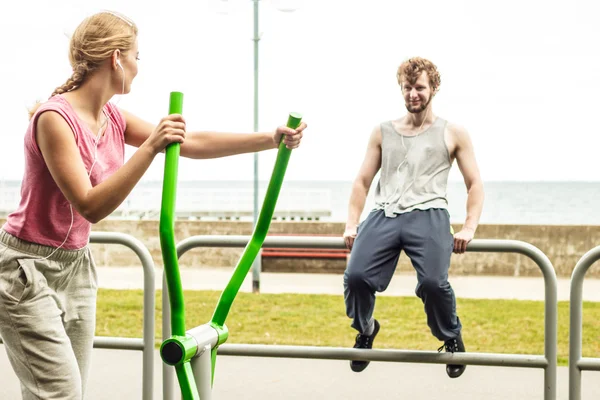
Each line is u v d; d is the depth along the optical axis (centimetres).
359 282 306
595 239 1259
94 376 489
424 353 309
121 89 221
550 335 300
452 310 306
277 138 229
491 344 615
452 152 323
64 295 230
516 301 891
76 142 209
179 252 324
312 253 1265
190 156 237
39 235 217
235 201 2144
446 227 309
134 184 188
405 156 323
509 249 304
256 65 1143
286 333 659
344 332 668
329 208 2089
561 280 1201
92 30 216
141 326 684
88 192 194
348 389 457
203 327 187
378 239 311
